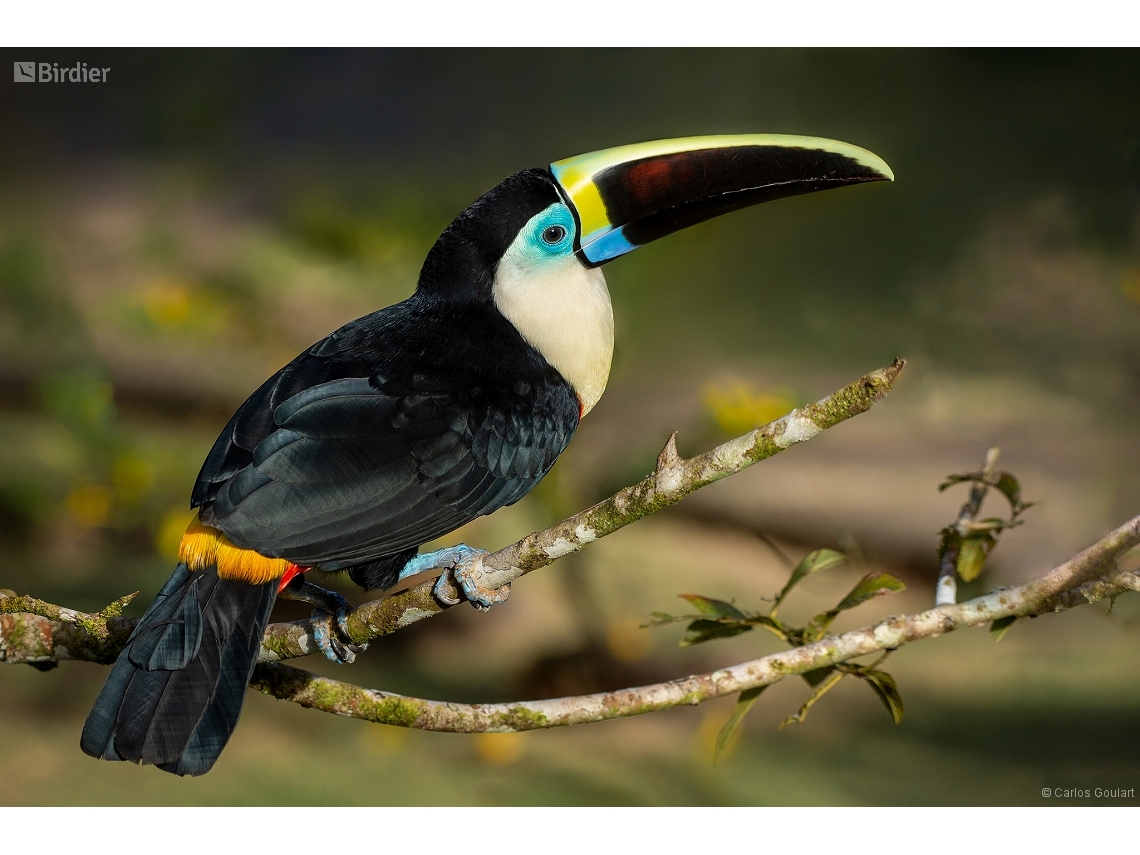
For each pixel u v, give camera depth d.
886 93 16.05
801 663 5.52
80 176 18.75
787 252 15.73
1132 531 5.05
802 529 14.03
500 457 6.37
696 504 14.52
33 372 15.30
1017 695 12.23
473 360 6.47
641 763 11.34
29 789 10.71
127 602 4.76
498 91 18.84
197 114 17.78
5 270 12.65
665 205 6.88
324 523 5.66
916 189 15.73
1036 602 5.28
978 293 15.61
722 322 15.02
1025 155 15.34
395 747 11.55
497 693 12.12
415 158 18.08
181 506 12.59
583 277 6.96
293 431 5.82
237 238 15.16
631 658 12.40
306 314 13.62
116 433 12.54
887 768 11.08
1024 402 15.44
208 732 4.99
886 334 15.78
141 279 15.06
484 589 5.25
